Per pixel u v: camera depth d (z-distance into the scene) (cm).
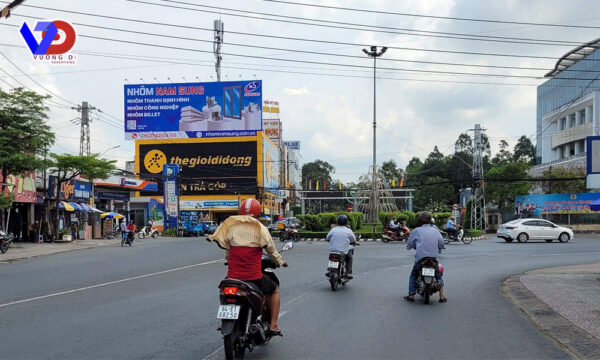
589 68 6731
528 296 1041
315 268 1591
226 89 5497
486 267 1703
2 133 2639
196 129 5509
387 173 10069
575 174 5188
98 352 609
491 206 6141
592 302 952
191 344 645
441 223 4362
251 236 579
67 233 3431
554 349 625
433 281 951
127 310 877
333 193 8356
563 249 2584
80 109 4597
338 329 729
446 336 689
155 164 5781
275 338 675
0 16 1216
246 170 5688
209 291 1100
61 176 3659
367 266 1702
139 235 4188
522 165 5872
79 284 1237
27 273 1522
